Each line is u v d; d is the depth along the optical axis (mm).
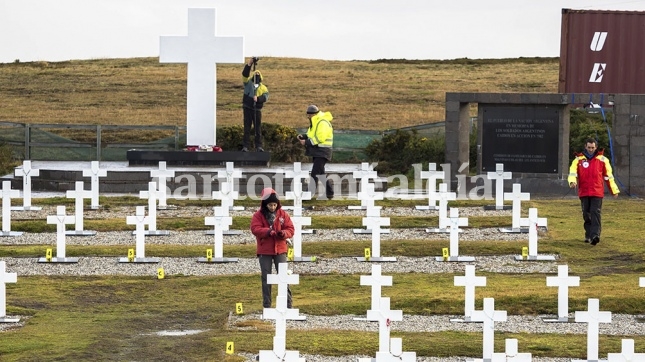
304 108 86125
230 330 24906
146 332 25188
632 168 46500
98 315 27188
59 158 58719
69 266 33062
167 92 92750
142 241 33688
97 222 38938
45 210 41375
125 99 89438
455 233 33812
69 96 90500
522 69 108375
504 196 37562
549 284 25469
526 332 24562
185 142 59219
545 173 46219
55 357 22422
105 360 22281
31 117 81375
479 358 22000
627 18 55344
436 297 27844
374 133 60250
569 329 24938
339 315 26625
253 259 34156
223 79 98875
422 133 60562
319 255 34531
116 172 47969
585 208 35688
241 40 51375
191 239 36969
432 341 23375
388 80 100375
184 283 31125
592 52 55625
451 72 106562
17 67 106000
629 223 39625
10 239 36781
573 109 58656
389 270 32750
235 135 57500
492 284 30344
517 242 35938
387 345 21359
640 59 55375
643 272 32094
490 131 46438
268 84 96812
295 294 29656
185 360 22203
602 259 34062
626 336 24188
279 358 20109
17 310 27406
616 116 46312
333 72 105125
